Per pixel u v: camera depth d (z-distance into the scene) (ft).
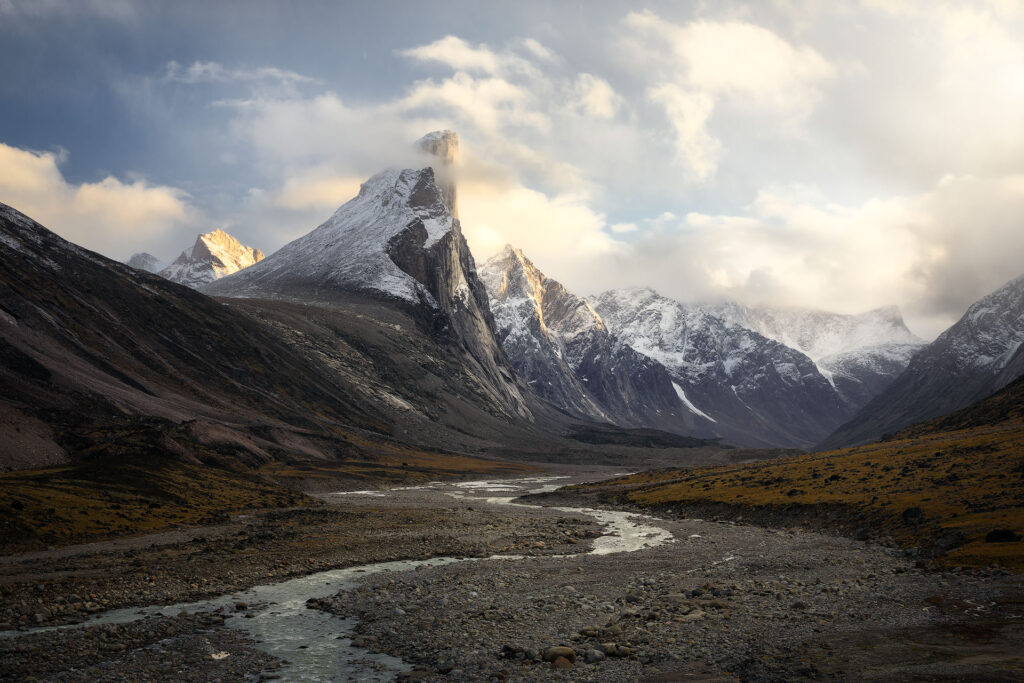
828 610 137.18
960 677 86.53
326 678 106.63
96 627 138.10
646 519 361.92
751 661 102.83
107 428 494.59
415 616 147.02
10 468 386.32
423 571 205.46
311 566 212.23
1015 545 176.55
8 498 264.31
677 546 256.52
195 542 251.39
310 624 142.31
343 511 371.76
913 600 141.69
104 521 273.54
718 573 195.00
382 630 136.05
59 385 575.79
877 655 100.99
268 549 241.96
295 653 121.19
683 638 120.16
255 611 154.20
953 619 123.44
